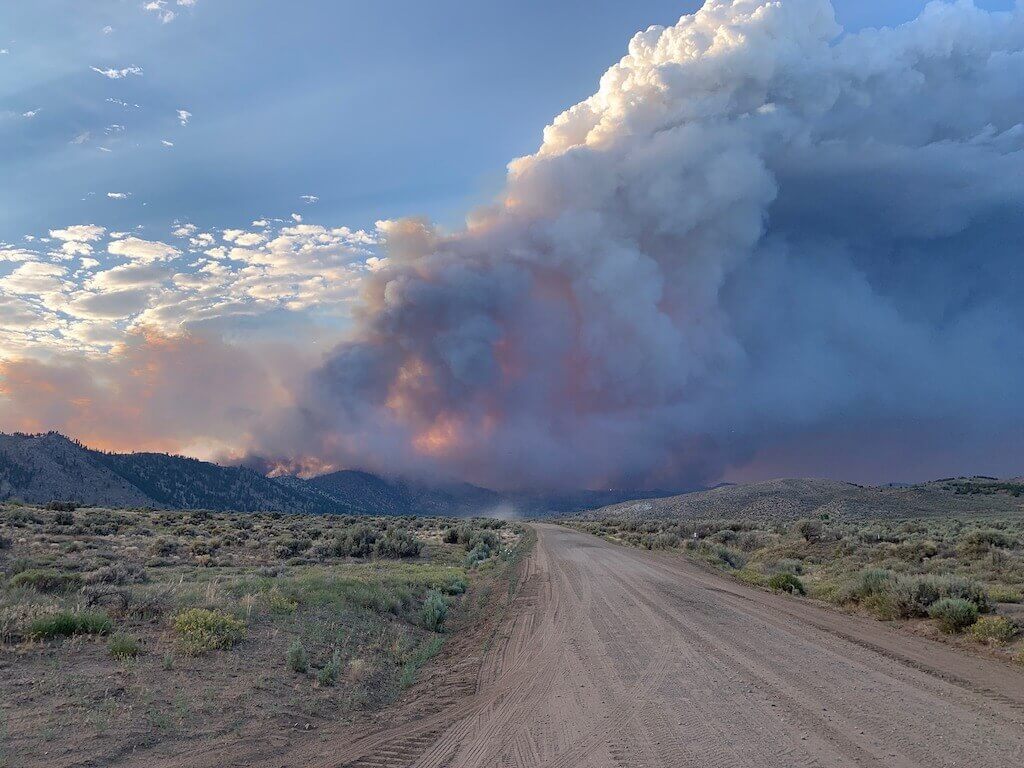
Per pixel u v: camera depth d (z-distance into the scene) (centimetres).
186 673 999
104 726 754
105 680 914
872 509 10912
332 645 1324
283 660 1152
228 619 1266
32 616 1162
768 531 6119
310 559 3534
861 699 929
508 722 876
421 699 1028
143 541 3869
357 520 8206
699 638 1418
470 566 3619
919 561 3036
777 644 1344
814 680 1042
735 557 3872
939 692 966
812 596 2211
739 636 1438
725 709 888
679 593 2184
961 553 3123
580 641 1429
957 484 13588
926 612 1639
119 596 1352
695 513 14050
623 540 5716
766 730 793
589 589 2336
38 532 3934
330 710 940
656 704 924
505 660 1291
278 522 7088
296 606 1593
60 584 1639
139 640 1148
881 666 1138
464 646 1506
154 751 718
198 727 798
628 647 1343
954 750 715
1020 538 3831
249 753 745
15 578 1631
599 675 1117
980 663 1164
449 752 764
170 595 1504
